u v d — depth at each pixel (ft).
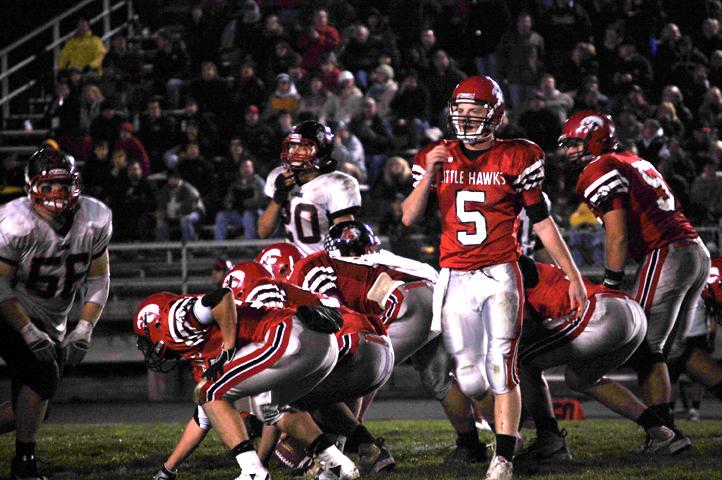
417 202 45.98
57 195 45.73
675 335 57.06
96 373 109.81
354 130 121.39
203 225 117.29
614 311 49.60
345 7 142.92
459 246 45.57
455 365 46.50
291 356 41.65
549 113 118.52
